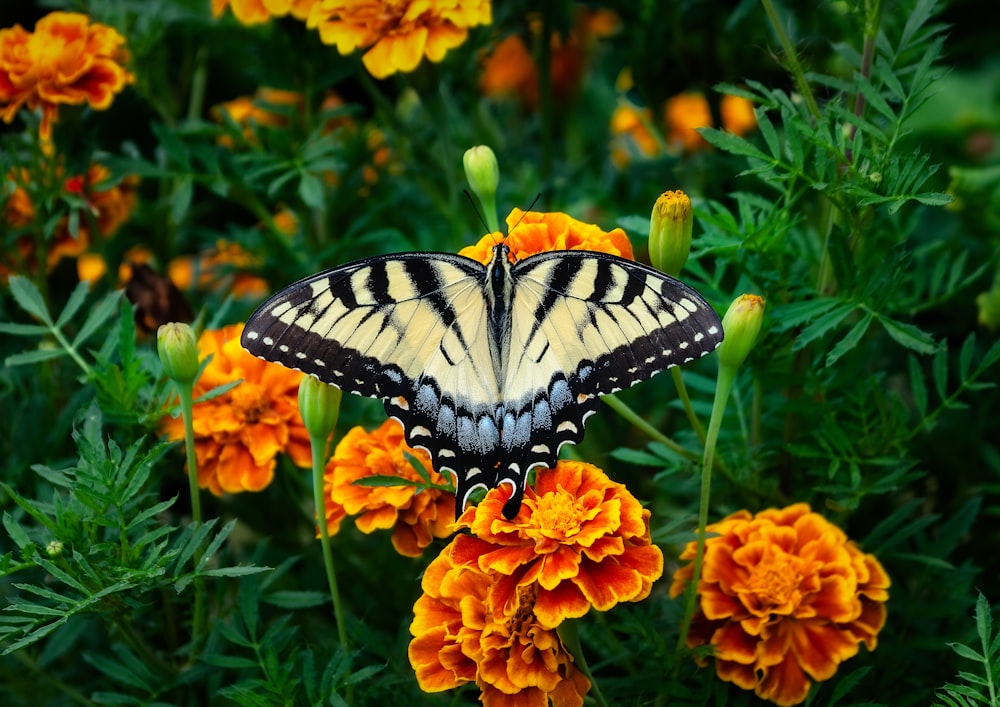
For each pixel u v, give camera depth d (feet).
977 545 2.29
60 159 2.30
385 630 2.20
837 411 2.08
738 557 1.99
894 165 1.95
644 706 1.95
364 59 2.17
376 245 2.45
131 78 2.29
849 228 2.02
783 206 2.12
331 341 1.89
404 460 1.98
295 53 2.36
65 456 2.16
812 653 1.95
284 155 2.30
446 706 2.01
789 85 2.30
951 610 2.05
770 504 2.13
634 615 1.94
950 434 2.31
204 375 2.10
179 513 2.27
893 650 2.04
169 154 2.30
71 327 2.34
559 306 1.90
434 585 1.88
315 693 1.93
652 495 2.39
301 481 2.18
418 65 2.25
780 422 2.16
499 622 1.81
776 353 2.09
